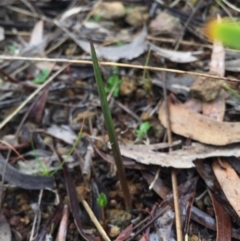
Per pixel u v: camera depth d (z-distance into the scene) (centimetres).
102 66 42
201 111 37
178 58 42
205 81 37
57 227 33
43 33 48
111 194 34
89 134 38
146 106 40
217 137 34
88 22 48
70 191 34
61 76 43
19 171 35
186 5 48
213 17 46
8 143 38
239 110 37
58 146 38
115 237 32
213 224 31
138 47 43
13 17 50
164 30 45
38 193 35
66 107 41
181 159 34
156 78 41
